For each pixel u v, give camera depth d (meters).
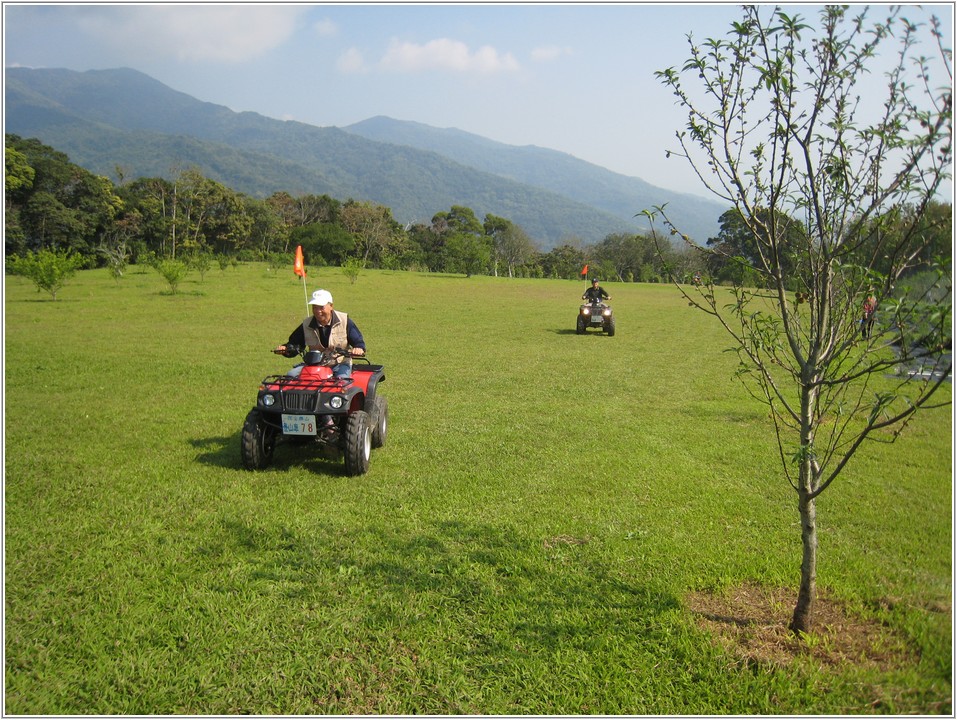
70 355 14.15
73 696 3.22
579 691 3.27
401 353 15.87
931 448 7.83
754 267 3.49
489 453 7.42
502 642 3.63
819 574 4.41
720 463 7.14
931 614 3.88
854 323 3.33
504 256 92.44
